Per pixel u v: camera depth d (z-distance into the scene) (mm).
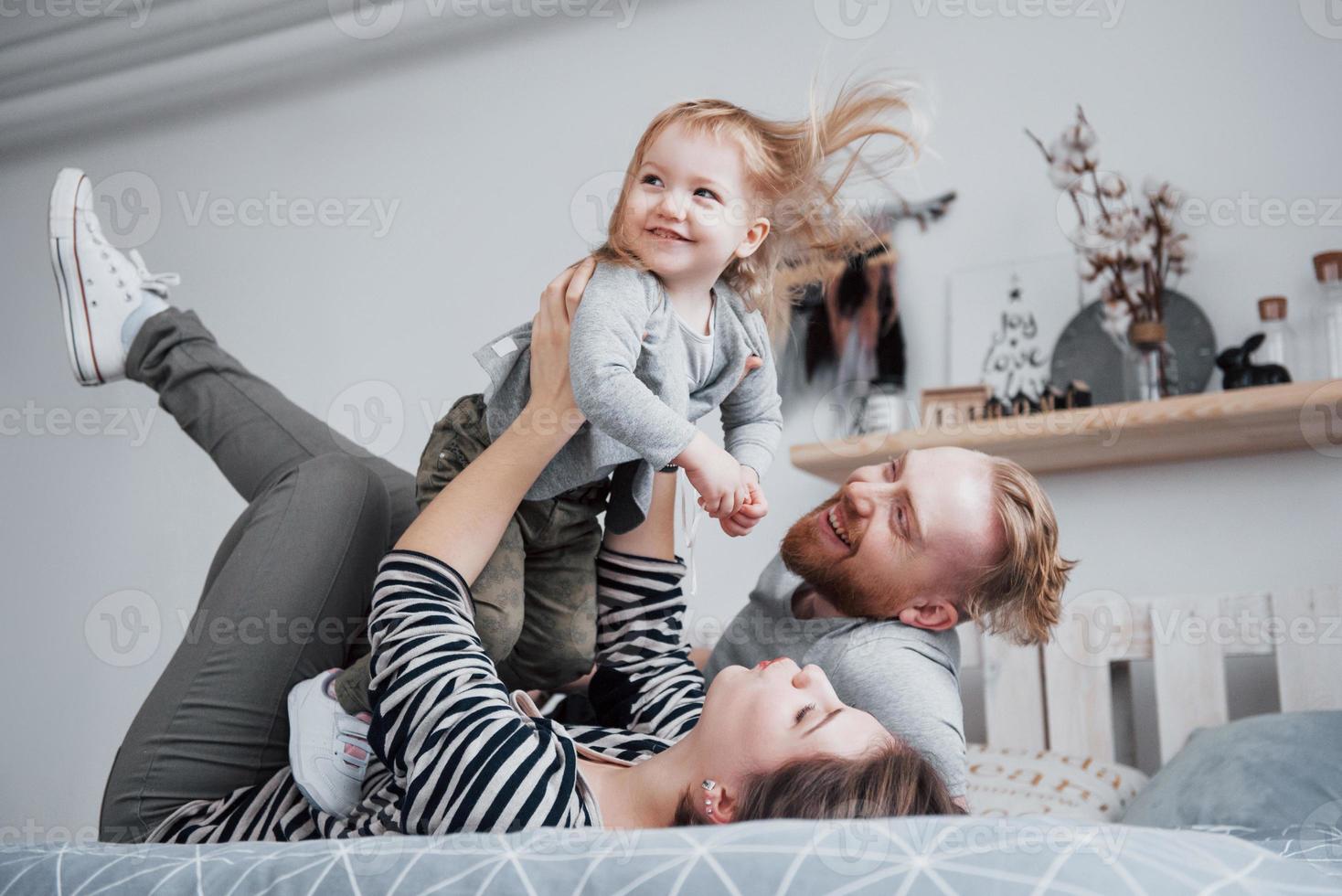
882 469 1069
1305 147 2143
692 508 1224
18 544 3121
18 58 3074
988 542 998
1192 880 605
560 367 1005
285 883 694
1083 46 2324
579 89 2699
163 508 3010
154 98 3102
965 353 2316
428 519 978
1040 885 596
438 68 2848
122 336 1533
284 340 2893
